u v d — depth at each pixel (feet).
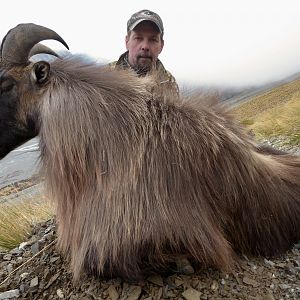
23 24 2.67
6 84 2.71
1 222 4.06
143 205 2.43
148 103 2.69
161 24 4.49
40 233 3.60
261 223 2.81
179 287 2.49
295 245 3.01
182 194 2.46
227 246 2.57
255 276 2.64
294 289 2.57
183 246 2.44
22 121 2.78
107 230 2.43
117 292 2.49
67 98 2.60
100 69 2.81
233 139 2.69
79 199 2.59
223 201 2.62
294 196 3.01
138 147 2.51
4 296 2.78
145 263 2.47
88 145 2.54
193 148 2.55
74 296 2.60
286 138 8.36
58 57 2.90
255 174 2.78
